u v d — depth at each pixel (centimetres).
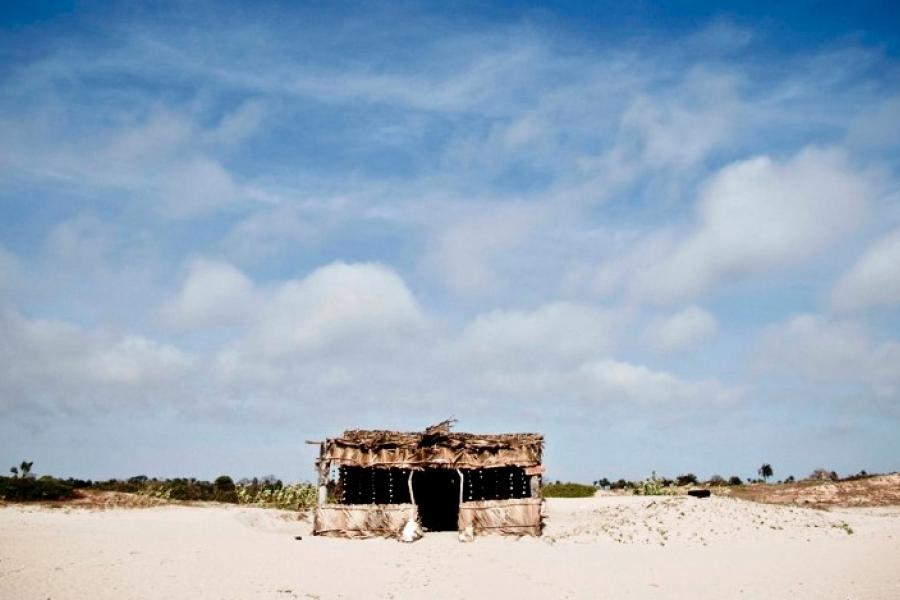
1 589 2155
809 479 7712
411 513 3675
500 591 2417
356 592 2381
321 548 3244
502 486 4697
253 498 6606
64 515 4375
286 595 2288
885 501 5981
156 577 2423
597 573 2697
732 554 3038
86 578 2352
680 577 2603
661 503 4272
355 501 4591
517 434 4047
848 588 2325
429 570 2762
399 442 3891
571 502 5256
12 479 5525
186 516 4575
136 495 5916
